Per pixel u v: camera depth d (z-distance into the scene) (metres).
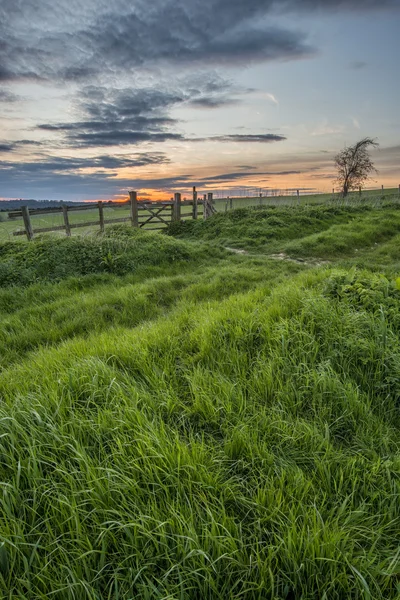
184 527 1.48
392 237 12.74
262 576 1.30
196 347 3.29
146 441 1.87
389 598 1.31
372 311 3.51
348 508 1.66
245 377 2.73
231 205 23.00
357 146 27.16
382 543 1.54
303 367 2.72
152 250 9.88
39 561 1.35
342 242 11.40
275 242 12.66
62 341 4.14
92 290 7.09
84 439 2.01
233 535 1.49
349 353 2.84
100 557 1.39
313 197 34.28
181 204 19.28
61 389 2.45
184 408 2.36
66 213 13.71
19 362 3.90
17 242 10.67
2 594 1.27
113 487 1.64
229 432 2.11
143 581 1.31
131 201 16.38
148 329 3.94
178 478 1.67
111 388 2.44
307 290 4.18
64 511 1.54
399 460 1.87
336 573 1.32
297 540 1.42
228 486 1.68
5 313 5.94
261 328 3.37
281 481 1.70
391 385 2.54
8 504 1.55
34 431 1.96
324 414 2.29
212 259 10.35
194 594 1.29
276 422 2.17
